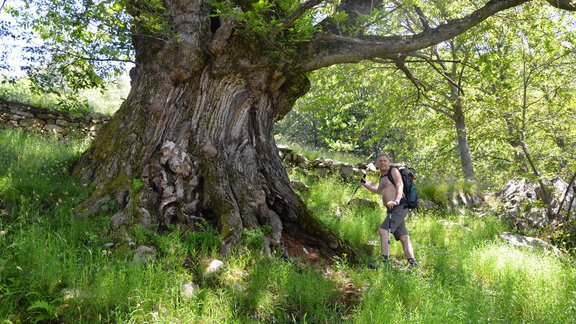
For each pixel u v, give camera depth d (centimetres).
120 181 554
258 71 627
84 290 354
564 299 445
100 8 561
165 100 616
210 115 616
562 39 908
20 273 360
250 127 651
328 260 561
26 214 446
